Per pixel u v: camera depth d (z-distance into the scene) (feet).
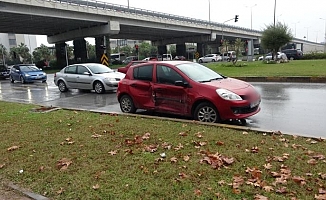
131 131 20.71
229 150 15.94
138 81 26.99
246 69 75.51
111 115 26.89
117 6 147.23
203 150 16.14
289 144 16.55
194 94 22.97
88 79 47.98
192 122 22.20
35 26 144.87
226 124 21.54
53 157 16.60
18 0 102.12
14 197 12.38
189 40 231.50
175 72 24.52
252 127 21.40
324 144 16.31
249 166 13.80
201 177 12.93
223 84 23.12
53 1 113.80
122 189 12.33
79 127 22.86
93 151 17.13
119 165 14.84
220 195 11.26
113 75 47.65
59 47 185.06
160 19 166.50
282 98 33.32
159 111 25.59
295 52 130.00
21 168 15.33
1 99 46.21
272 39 116.26
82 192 12.32
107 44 161.27
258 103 23.24
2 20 121.49
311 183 11.90
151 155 15.92
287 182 12.03
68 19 125.70
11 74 80.18
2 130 23.27
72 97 44.78
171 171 13.71
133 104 27.73
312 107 27.76
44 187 13.05
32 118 27.07
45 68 177.58
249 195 11.16
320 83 44.88
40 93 52.13
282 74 54.03
